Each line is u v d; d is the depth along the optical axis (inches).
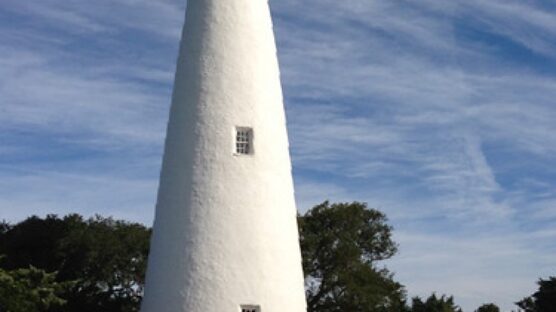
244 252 1014.4
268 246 1026.1
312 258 1941.4
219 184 1030.4
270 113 1073.5
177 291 1006.4
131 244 1915.6
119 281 1903.3
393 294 1984.5
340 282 1914.4
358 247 2010.3
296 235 1070.4
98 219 1948.8
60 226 1831.9
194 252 1011.9
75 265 1776.6
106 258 1846.7
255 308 1005.2
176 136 1061.1
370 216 2068.2
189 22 1095.6
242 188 1032.8
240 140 1056.8
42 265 1710.1
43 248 1776.6
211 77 1062.4
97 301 1617.9
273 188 1049.5
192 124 1052.5
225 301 997.8
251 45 1082.1
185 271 1008.9
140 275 1929.1
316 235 1963.6
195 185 1031.6
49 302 1168.2
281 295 1020.5
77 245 1800.0
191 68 1072.8
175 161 1052.5
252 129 1055.6
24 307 1089.4
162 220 1043.9
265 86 1078.4
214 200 1024.9
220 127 1047.0
